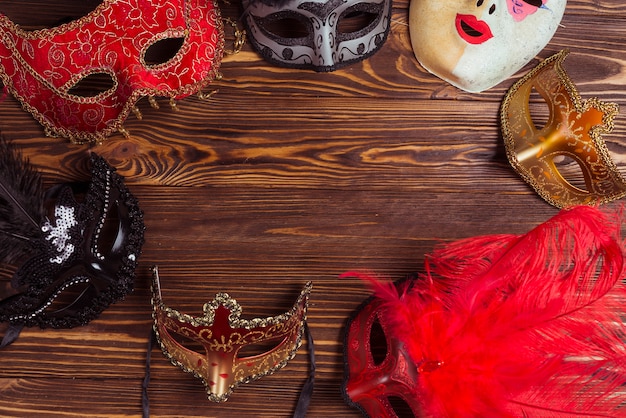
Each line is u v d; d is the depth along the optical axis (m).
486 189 0.89
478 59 0.83
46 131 0.81
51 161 0.85
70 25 0.74
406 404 0.88
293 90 0.87
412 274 0.86
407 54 0.88
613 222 0.86
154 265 0.85
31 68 0.76
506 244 0.80
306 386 0.87
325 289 0.88
